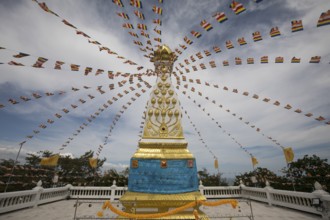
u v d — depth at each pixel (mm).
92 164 15469
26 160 25938
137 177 9570
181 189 9453
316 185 10430
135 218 7562
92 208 13227
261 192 15398
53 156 12844
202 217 8516
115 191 18141
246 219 9789
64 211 11945
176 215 8484
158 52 13461
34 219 9648
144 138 10805
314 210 10312
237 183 24984
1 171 20906
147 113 11625
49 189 14836
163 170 9750
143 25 8875
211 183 28516
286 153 12883
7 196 10547
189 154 10398
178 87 15008
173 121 11492
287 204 12430
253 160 16359
